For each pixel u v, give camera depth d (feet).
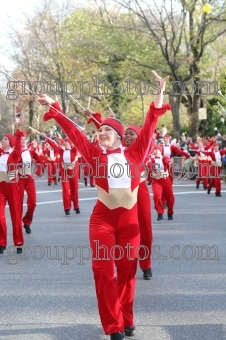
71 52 114.11
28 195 41.32
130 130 26.37
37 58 134.72
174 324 21.54
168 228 43.21
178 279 27.99
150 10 103.35
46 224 46.14
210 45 112.16
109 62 113.80
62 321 22.08
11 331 21.02
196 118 109.60
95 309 23.50
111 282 19.34
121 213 20.11
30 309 23.57
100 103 111.75
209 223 45.57
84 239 38.73
